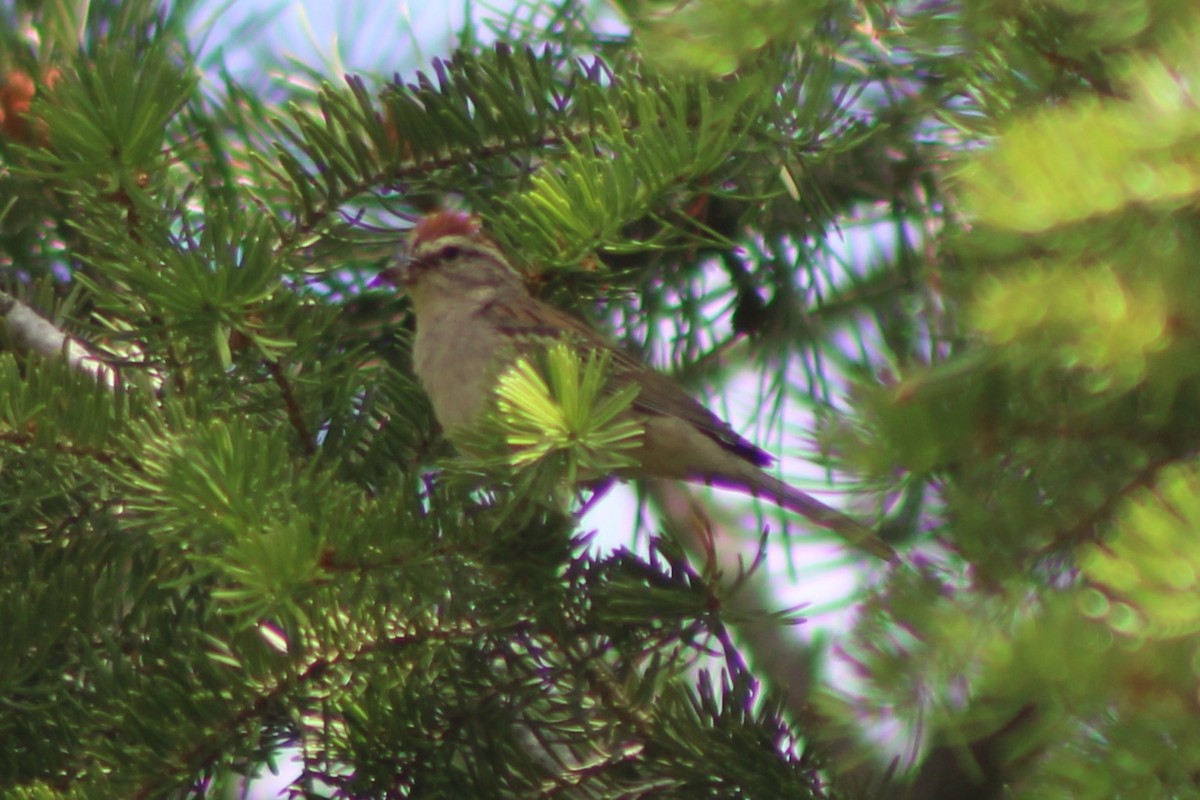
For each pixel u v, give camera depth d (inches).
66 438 207.6
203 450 185.3
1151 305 103.1
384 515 196.4
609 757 224.4
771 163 244.5
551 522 222.8
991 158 107.4
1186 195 100.2
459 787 220.1
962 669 114.2
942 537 136.2
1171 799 106.0
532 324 278.4
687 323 287.4
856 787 207.6
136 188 204.2
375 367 255.1
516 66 248.1
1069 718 108.1
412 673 215.9
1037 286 106.0
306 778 217.0
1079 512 127.7
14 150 257.4
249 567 177.8
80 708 212.4
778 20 137.7
